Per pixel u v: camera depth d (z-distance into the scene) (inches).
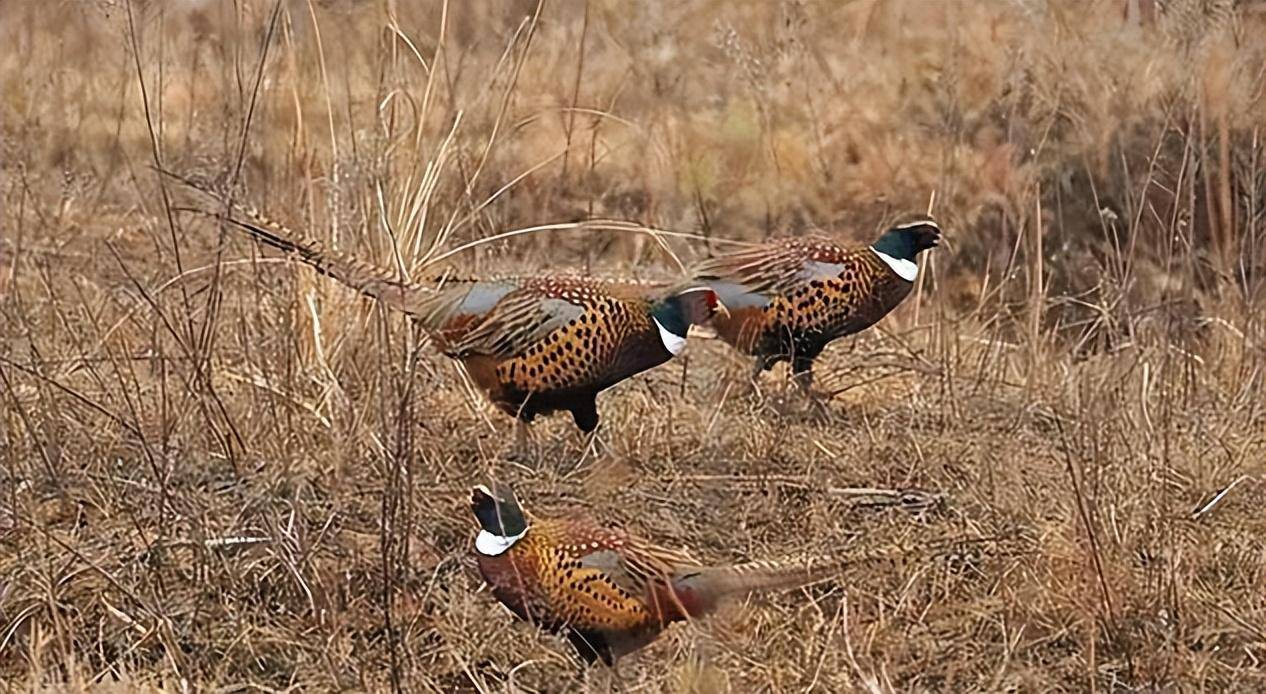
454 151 846.5
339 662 577.0
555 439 740.0
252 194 831.1
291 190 831.1
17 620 586.9
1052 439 745.6
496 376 700.7
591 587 556.1
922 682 581.9
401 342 757.3
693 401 783.7
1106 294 903.1
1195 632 606.2
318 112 904.9
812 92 1177.4
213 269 764.0
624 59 1139.9
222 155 810.8
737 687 561.3
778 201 1120.2
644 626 561.9
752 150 1139.9
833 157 1139.9
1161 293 905.5
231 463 674.8
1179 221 879.1
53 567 613.6
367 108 901.8
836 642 587.2
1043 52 1074.1
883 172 1120.2
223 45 835.4
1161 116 1005.2
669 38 1172.5
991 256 995.9
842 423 773.9
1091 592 605.3
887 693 552.4
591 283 699.4
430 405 757.9
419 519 653.3
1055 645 606.2
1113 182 1023.6
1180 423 751.1
